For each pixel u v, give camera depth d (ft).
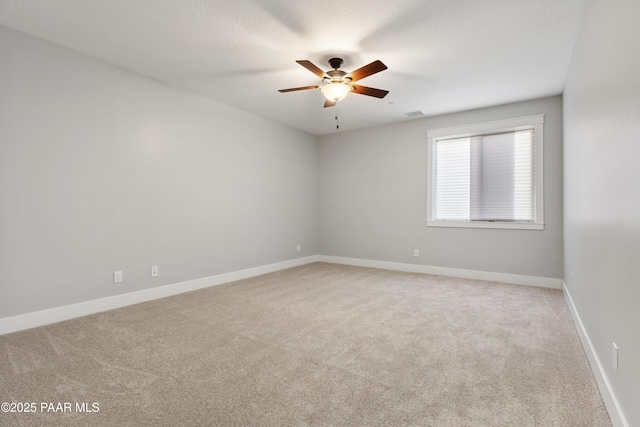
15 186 8.73
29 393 5.78
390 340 8.21
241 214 15.51
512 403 5.55
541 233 13.94
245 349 7.65
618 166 4.89
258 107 15.16
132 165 11.30
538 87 12.59
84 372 6.54
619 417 4.62
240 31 8.82
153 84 11.91
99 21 8.34
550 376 6.45
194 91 13.19
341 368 6.77
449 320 9.68
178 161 12.76
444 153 16.56
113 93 10.77
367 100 14.12
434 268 16.57
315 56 10.21
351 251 19.39
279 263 17.75
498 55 10.02
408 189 17.35
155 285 12.01
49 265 9.36
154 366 6.80
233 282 14.70
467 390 5.96
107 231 10.64
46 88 9.28
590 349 6.89
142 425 4.95
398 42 9.32
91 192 10.25
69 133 9.75
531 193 14.43
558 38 8.99
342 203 19.70
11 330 8.63
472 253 15.55
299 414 5.23
